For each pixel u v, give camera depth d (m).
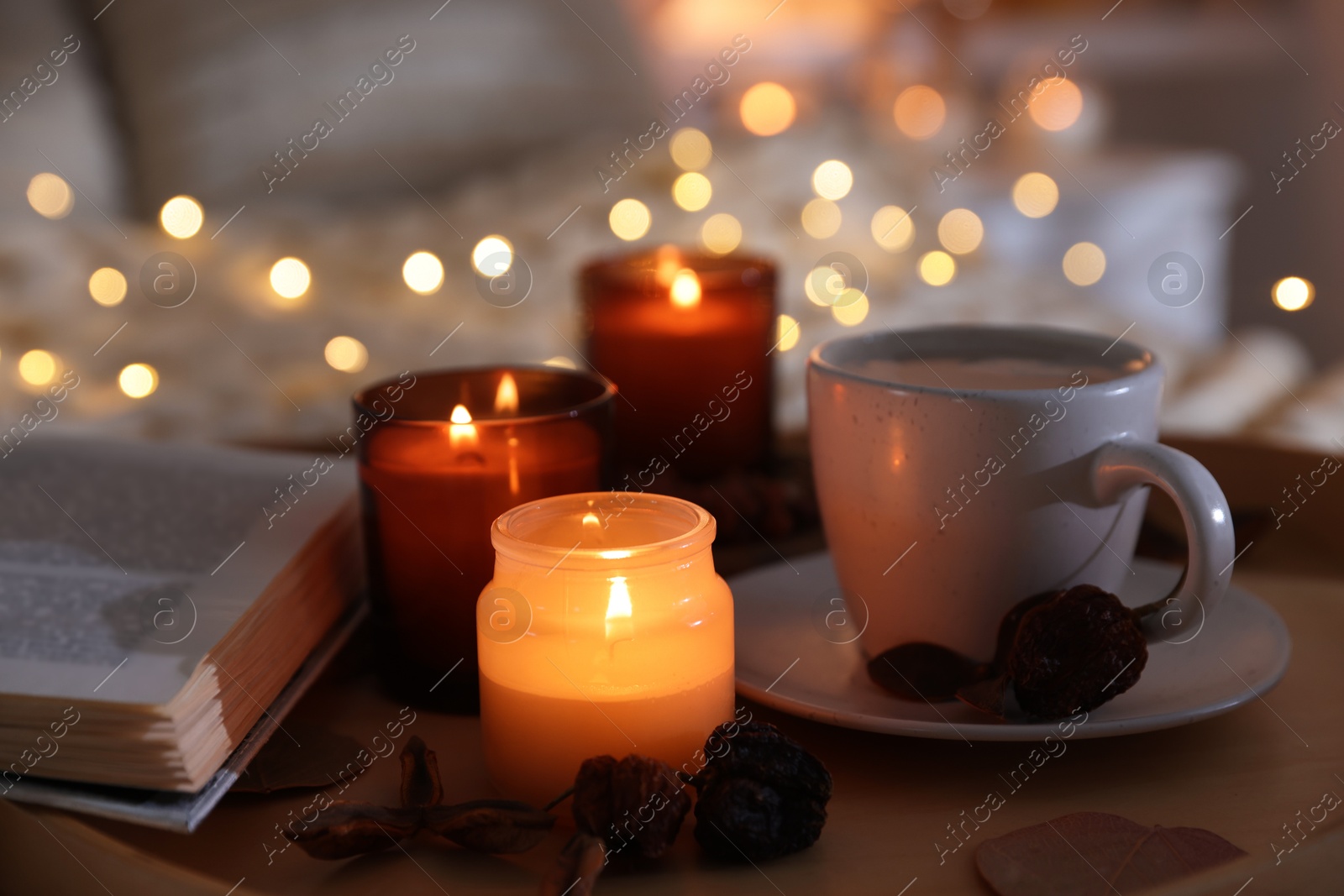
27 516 0.68
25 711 0.58
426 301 1.24
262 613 0.62
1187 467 0.61
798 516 0.78
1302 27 2.43
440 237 1.38
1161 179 2.17
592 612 0.59
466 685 0.66
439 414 0.68
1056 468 0.63
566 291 1.23
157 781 0.58
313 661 0.65
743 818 0.58
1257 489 0.81
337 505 0.68
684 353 0.79
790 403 1.02
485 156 1.57
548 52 1.60
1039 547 0.64
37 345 1.07
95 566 0.64
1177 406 1.04
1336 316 2.43
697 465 0.81
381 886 0.58
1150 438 0.64
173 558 0.65
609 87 1.65
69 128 1.41
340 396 0.99
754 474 0.81
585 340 0.81
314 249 1.35
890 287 1.31
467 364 1.04
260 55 1.48
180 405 0.99
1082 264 2.09
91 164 1.43
